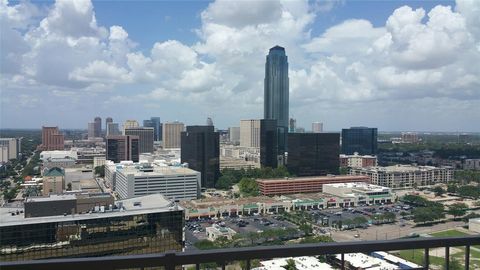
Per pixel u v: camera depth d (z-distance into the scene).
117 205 61.28
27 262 5.37
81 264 5.46
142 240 53.62
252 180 149.62
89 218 51.38
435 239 6.54
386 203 129.00
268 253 5.92
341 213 111.44
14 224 48.66
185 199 129.75
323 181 149.88
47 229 49.75
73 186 149.88
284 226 94.50
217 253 5.78
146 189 125.88
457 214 100.38
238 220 102.56
